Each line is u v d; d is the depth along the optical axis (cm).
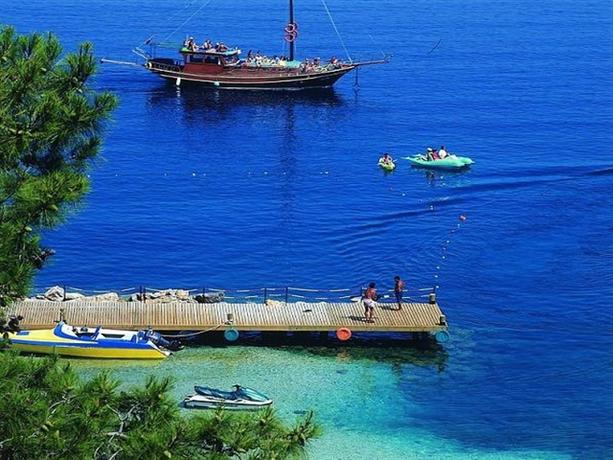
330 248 16575
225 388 11162
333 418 10631
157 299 13550
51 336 11719
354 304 13200
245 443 4897
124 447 4734
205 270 15562
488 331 13050
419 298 14250
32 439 4622
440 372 11819
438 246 16475
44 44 5378
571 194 19475
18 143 4941
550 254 16000
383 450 9988
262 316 12694
